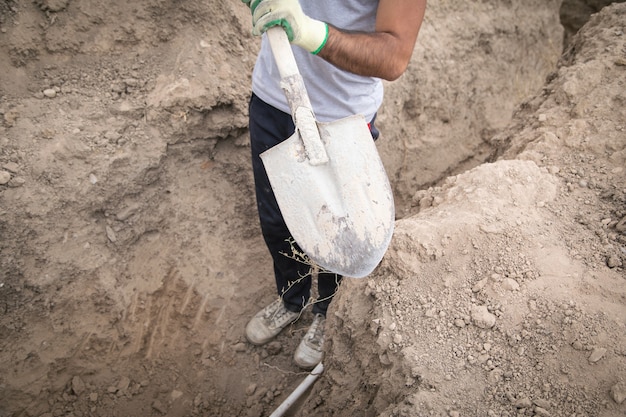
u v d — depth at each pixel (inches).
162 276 110.8
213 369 111.3
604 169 90.2
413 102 151.8
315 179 67.4
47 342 97.4
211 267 117.3
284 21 63.4
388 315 77.2
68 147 97.6
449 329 73.5
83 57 106.9
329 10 71.2
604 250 77.9
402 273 80.2
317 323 108.3
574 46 122.8
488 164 94.1
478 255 79.0
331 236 66.8
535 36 185.2
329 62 68.9
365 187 67.7
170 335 111.0
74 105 102.6
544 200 86.8
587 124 96.2
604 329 67.8
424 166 160.1
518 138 105.7
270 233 95.0
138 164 103.6
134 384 105.6
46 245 95.0
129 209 104.4
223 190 120.0
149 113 106.0
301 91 66.4
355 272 66.5
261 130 85.1
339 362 84.4
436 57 152.9
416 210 103.6
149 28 110.4
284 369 112.1
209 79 109.3
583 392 63.7
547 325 70.1
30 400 96.2
